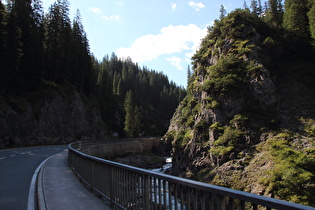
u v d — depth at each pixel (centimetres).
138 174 527
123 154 6512
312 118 3206
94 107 7806
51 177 1105
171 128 8200
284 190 2098
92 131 6938
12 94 4559
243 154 2983
